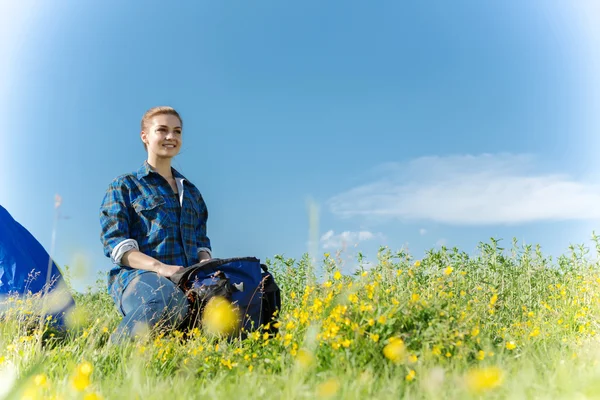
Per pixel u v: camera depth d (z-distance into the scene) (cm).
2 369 288
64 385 259
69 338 427
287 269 658
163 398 240
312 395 231
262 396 242
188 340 366
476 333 302
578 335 404
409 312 298
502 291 595
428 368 254
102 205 453
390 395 229
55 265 525
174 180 482
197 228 492
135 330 383
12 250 498
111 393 247
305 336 298
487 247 653
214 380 279
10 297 468
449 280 409
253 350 334
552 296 580
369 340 280
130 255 429
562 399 224
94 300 646
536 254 674
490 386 217
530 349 318
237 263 413
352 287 328
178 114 483
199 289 393
